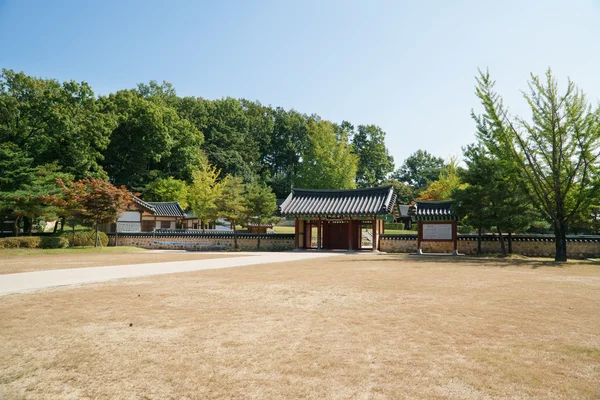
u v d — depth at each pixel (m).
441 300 9.06
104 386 4.35
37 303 8.78
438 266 17.89
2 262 20.00
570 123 22.88
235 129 72.75
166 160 58.53
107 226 40.34
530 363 4.92
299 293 10.08
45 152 40.47
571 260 23.78
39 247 30.36
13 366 4.95
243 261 20.64
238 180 35.41
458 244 29.05
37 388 4.32
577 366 4.82
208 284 11.70
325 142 54.59
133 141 55.16
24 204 30.27
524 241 27.67
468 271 15.57
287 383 4.37
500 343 5.75
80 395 4.14
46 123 37.59
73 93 40.53
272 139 82.12
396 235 30.91
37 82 38.25
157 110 53.94
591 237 26.23
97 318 7.35
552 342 5.79
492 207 24.59
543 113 23.52
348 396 4.04
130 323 6.96
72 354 5.36
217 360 5.09
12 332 6.43
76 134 40.31
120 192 32.66
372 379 4.46
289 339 5.98
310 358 5.14
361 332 6.35
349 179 53.44
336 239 32.25
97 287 11.11
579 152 22.88
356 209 30.05
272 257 23.86
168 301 9.01
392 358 5.13
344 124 75.00
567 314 7.58
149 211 43.34
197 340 5.95
